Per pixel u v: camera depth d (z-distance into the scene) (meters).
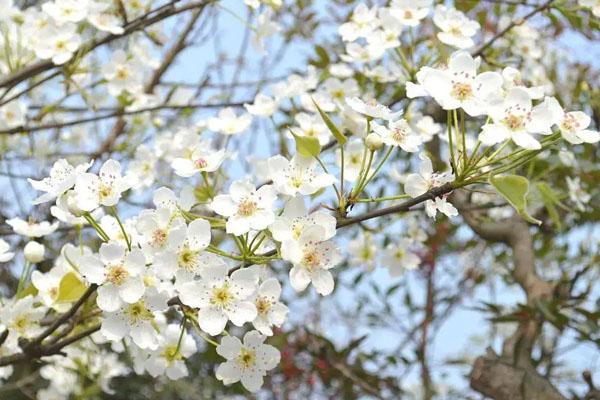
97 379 1.05
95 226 0.72
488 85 0.69
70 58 0.98
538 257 1.17
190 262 0.70
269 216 0.70
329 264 0.70
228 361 0.72
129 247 0.71
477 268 1.45
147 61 1.17
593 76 1.24
